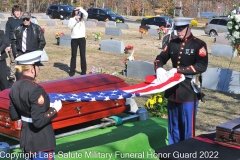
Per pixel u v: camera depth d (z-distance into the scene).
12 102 3.90
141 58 14.78
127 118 6.54
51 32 23.59
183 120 4.91
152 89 4.61
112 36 22.77
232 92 9.45
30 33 7.73
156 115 7.17
